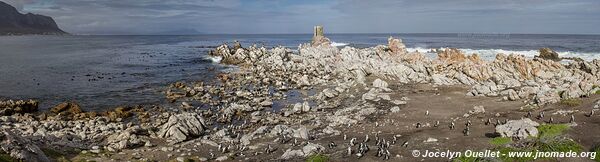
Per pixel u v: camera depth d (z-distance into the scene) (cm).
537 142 3316
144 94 6919
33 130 4500
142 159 3650
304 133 4297
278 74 8969
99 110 5831
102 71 9938
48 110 5816
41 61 12375
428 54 13312
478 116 4994
